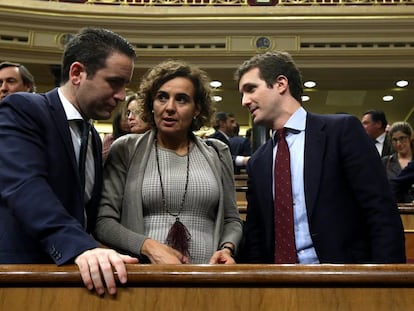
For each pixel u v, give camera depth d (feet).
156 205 4.08
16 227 3.28
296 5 19.81
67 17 19.26
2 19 18.86
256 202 4.57
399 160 9.01
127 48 3.78
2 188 3.07
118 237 3.84
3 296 2.75
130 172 4.21
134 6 19.65
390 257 3.72
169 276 2.72
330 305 2.69
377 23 19.40
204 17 19.66
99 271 2.73
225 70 20.17
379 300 2.69
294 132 4.39
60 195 3.42
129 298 2.74
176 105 4.22
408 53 19.38
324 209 4.04
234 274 2.72
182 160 4.28
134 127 6.43
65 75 3.78
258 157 4.65
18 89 7.34
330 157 4.13
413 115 25.72
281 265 2.75
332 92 23.26
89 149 3.90
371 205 3.91
